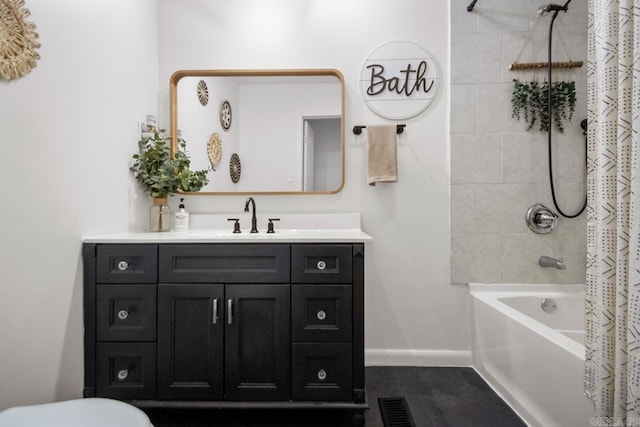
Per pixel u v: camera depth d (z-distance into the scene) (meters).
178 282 1.41
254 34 2.02
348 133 2.00
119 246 1.41
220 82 2.03
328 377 1.40
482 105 1.95
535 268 1.96
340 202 2.01
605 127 1.06
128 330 1.40
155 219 1.84
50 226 1.25
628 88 0.99
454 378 1.82
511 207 1.96
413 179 1.99
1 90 1.06
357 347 1.39
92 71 1.46
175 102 2.03
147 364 1.40
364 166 2.00
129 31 1.74
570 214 1.95
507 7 1.95
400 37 2.00
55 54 1.26
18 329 1.13
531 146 1.95
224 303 1.41
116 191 1.64
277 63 2.02
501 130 1.95
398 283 2.00
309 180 2.00
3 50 1.06
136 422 0.99
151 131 1.88
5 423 0.96
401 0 2.00
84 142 1.42
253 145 2.01
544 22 1.95
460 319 1.99
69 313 1.34
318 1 2.01
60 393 1.30
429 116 1.99
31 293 1.18
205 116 2.03
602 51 1.07
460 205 1.96
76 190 1.38
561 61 1.94
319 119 2.00
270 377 1.40
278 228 1.98
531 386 1.42
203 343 1.41
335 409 1.39
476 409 1.54
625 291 0.99
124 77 1.70
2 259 1.08
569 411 1.21
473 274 1.97
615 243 1.04
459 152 1.96
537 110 1.95
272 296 1.40
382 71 1.99
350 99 2.00
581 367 1.16
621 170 1.00
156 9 2.03
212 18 2.03
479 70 1.95
